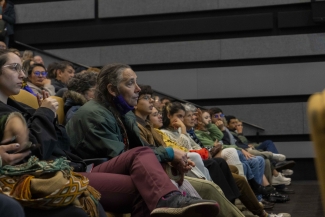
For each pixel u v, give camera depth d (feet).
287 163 22.44
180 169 9.05
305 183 25.08
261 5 26.35
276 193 18.71
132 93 9.71
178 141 14.79
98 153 9.27
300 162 26.66
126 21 27.58
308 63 26.30
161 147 8.95
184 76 27.25
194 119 16.84
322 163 1.97
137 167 7.84
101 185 7.86
